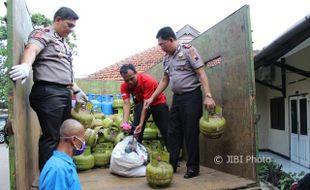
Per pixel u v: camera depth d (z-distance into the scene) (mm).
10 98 2086
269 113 10984
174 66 3369
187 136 3252
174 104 3447
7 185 7156
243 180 2896
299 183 2668
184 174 3381
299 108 8672
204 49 3730
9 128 2066
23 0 2742
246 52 2932
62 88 2703
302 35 5520
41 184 1966
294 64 8500
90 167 3863
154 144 4328
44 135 2643
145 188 2889
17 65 2148
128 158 3398
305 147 8398
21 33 2555
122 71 3912
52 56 2645
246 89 2943
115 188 2904
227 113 3262
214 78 3516
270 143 10977
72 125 2146
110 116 4887
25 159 2555
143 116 3811
